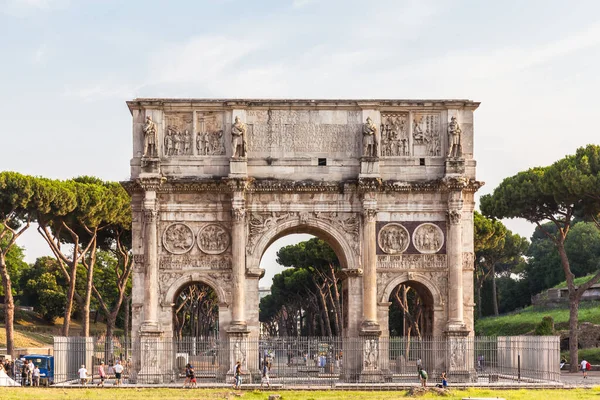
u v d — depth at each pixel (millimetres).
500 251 144375
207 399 52219
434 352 67500
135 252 67688
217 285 67562
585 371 83375
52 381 67250
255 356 66500
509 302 157375
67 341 69062
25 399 50375
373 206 67562
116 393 57062
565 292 130500
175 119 69000
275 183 67625
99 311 144375
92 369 69250
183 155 68500
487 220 103938
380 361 66938
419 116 69688
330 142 69188
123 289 93875
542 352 68562
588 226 153375
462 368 66875
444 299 68250
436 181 68250
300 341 69688
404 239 68562
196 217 68188
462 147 69438
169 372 66562
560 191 81062
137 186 67688
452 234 68000
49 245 84188
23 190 78125
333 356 71438
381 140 69250
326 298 137000
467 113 69875
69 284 85250
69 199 81312
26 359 69875
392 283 68062
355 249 68125
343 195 68375
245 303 67188
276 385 63562
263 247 67688
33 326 126312
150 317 66312
